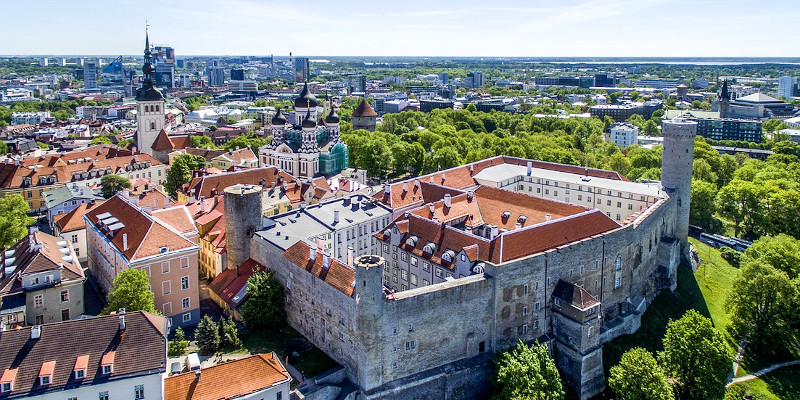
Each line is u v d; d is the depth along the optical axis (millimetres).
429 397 109625
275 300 122938
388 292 110062
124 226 129500
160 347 88188
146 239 119125
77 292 116000
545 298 123500
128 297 107500
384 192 169500
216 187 186000
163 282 119562
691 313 121188
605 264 134500
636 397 108500
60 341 85750
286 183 188750
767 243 170750
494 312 116188
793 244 170625
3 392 80062
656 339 140125
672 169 176750
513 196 155000
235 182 190625
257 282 122625
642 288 151750
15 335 84562
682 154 174750
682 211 178125
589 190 182500
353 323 103812
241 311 121562
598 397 122438
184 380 88500
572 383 121500
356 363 104688
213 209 156000
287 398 93562
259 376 91938
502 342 118500
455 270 124438
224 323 115375
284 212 161875
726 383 128750
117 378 84375
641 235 147875
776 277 140625
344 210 156375
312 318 116375
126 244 120875
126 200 140750
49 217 184750
